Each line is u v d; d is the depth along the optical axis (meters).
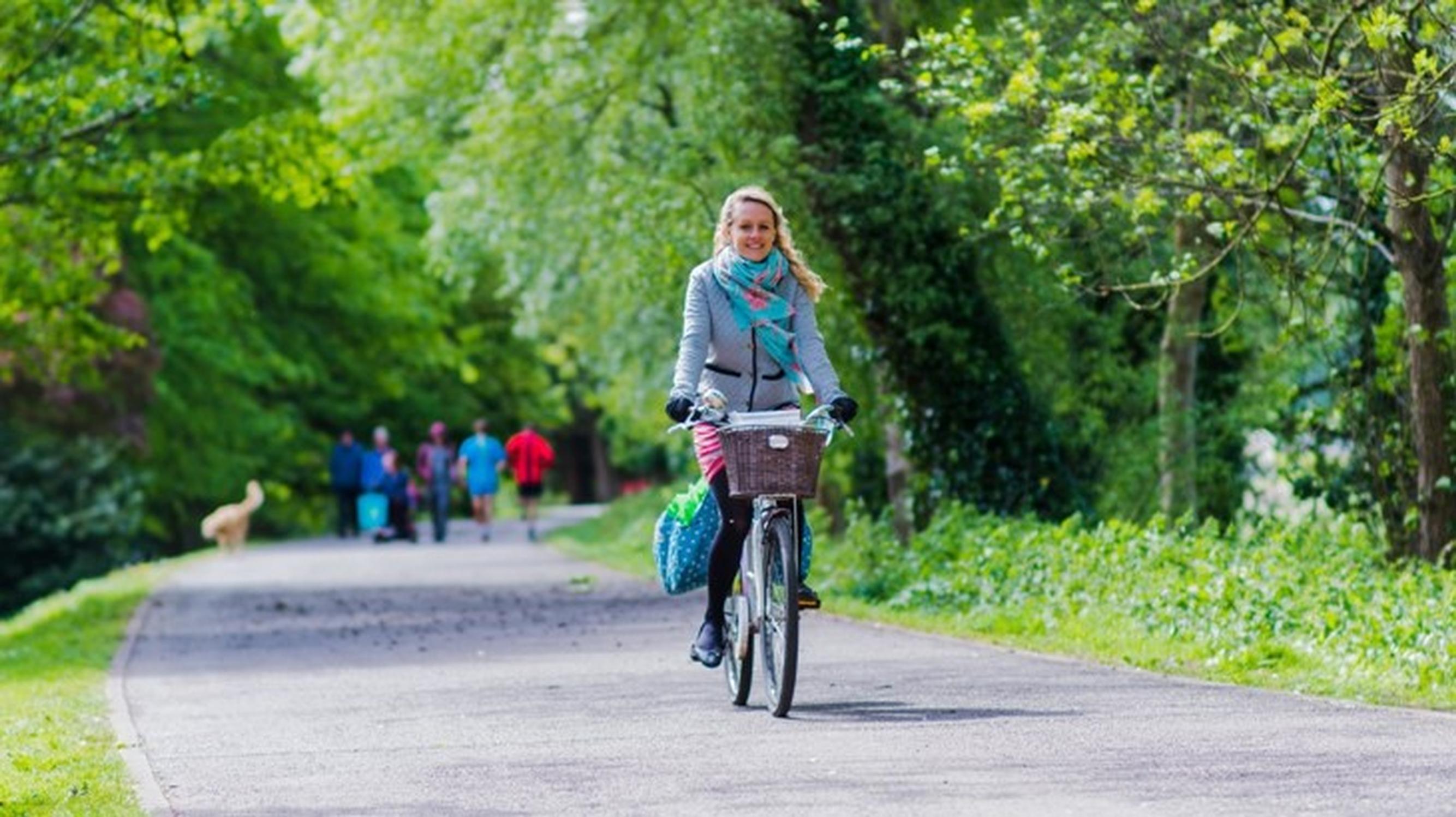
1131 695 34.66
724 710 34.44
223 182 83.44
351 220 160.62
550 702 37.31
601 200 90.88
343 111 97.94
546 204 98.69
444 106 97.19
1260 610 41.88
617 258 92.38
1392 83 42.56
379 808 25.73
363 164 98.69
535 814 24.77
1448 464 48.16
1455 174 46.44
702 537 34.72
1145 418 78.19
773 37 67.06
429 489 140.62
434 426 137.50
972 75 46.31
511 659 47.75
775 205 33.16
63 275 87.75
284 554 123.69
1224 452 78.12
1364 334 52.59
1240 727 30.09
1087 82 45.47
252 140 82.69
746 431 31.64
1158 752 27.81
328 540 147.75
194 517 162.62
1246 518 75.88
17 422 132.88
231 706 39.56
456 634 56.94
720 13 70.75
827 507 101.69
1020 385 67.06
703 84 71.25
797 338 33.16
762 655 33.66
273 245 156.25
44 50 73.81
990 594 53.53
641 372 108.44
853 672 40.19
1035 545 55.53
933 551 60.44
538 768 28.64
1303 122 42.69
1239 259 51.34
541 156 96.31
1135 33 46.53
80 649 56.84
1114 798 24.30
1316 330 51.44
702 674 41.62
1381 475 51.94
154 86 74.88
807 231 68.00
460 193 101.44
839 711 33.62
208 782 28.72
